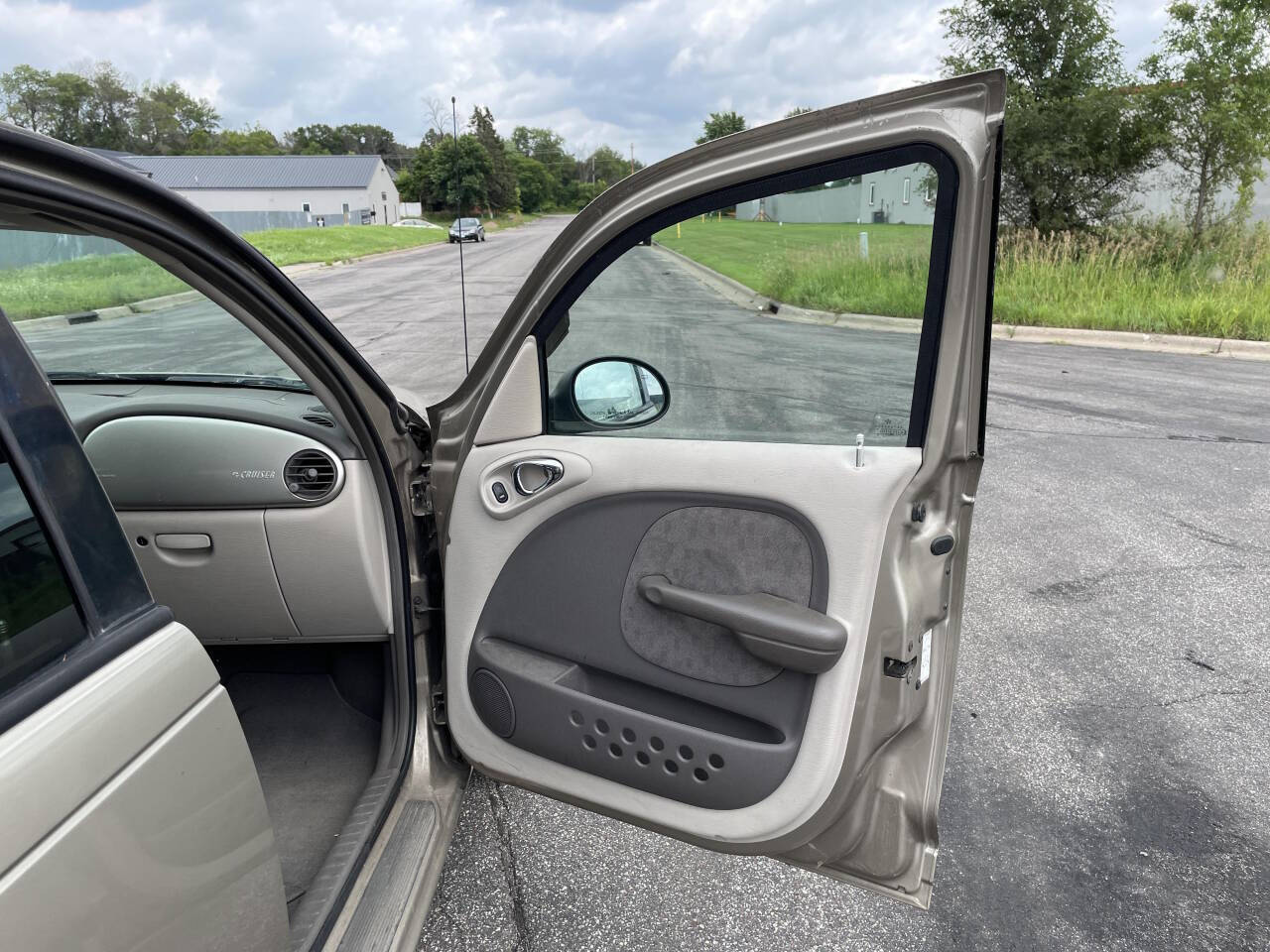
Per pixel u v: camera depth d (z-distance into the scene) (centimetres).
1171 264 1245
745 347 157
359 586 217
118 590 102
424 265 2634
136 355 229
